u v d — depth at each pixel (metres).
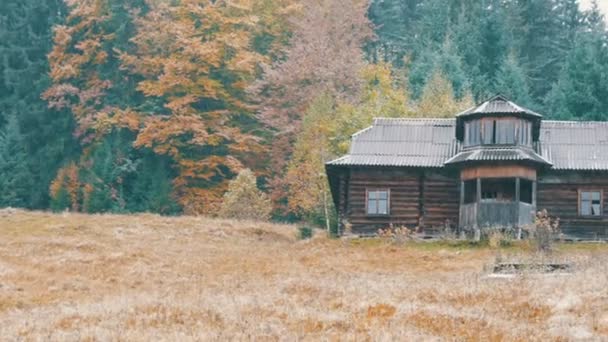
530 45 107.56
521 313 30.91
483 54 99.38
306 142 73.44
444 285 36.09
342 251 50.62
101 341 27.12
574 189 56.34
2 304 37.06
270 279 42.00
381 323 29.19
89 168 83.62
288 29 93.56
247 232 59.09
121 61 87.25
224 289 38.28
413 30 106.31
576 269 39.72
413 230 56.66
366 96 78.38
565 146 57.03
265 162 84.25
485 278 38.34
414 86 89.69
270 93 84.62
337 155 72.00
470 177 54.94
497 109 55.56
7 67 94.06
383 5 114.31
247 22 86.81
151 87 83.12
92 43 86.75
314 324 29.09
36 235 53.91
